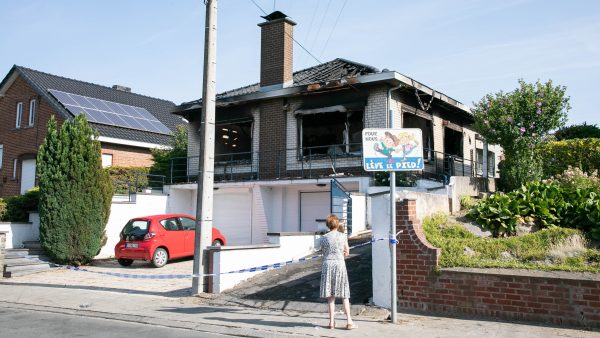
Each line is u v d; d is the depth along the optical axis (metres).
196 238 10.82
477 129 15.40
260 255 11.54
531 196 10.55
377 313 8.23
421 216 10.17
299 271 11.20
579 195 10.28
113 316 8.73
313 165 17.50
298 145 17.89
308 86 17.05
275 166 18.23
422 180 15.73
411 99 17.75
